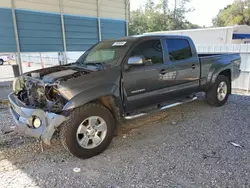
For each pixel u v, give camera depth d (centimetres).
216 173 264
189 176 260
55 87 286
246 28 1762
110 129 326
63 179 258
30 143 351
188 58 444
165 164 287
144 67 361
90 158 308
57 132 303
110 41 424
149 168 279
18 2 656
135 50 361
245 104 566
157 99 395
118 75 329
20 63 697
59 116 277
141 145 344
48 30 734
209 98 528
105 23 887
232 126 416
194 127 414
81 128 297
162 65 389
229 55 552
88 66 371
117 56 354
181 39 436
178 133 388
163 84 396
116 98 327
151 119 458
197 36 1612
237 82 754
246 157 300
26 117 287
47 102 293
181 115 483
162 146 339
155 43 389
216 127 412
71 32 791
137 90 356
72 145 291
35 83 313
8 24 650
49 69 379
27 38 693
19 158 306
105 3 872
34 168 282
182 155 309
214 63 501
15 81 366
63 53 855
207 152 316
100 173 270
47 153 321
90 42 852
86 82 300
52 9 731
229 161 291
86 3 813
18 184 248
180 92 438
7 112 508
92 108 303
